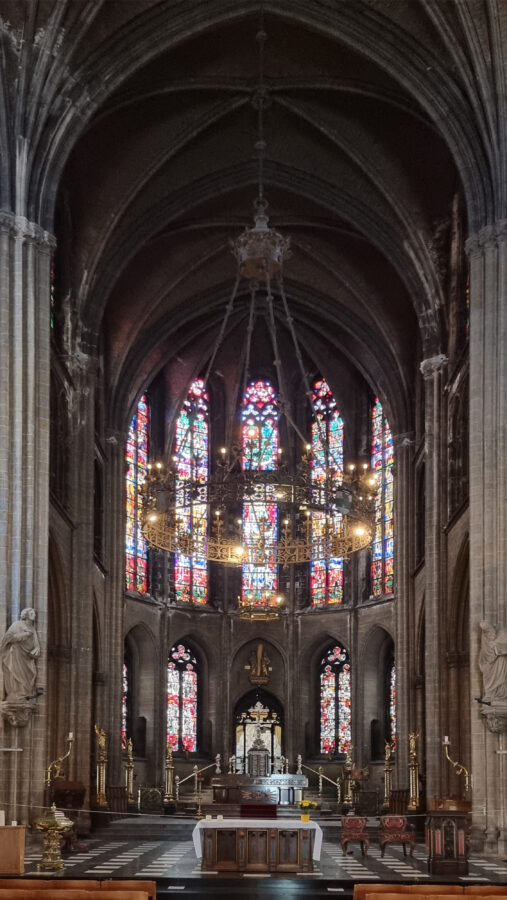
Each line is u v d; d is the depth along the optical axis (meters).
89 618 40.34
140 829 38.91
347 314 49.28
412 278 42.03
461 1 31.70
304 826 25.08
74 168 40.03
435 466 41.22
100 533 46.22
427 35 33.69
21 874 23.36
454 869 24.97
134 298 47.53
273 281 49.31
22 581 29.72
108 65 33.41
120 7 33.28
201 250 47.00
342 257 47.03
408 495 47.84
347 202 42.34
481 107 33.06
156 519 30.22
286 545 33.75
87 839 37.31
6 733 28.81
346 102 38.88
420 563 45.31
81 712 39.44
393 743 49.44
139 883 16.31
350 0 33.84
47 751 37.91
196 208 44.91
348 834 30.19
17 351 30.77
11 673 28.88
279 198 44.81
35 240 31.77
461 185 39.91
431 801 33.06
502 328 31.77
